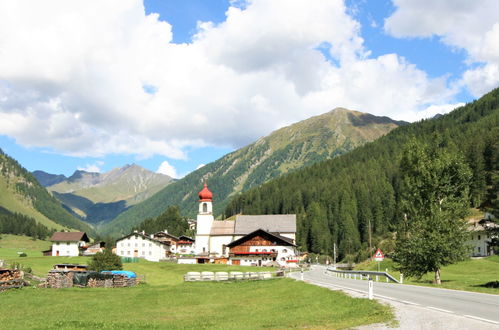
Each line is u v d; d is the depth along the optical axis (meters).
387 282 44.62
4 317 29.31
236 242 118.31
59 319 27.78
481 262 77.62
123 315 29.67
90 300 39.78
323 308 25.88
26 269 70.50
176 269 92.69
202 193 135.50
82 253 158.50
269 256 115.19
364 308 23.11
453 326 16.70
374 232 174.38
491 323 16.89
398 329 17.08
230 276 56.72
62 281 51.59
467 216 46.25
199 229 134.12
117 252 149.12
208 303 35.97
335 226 172.88
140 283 60.81
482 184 133.75
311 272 75.62
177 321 25.62
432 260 44.31
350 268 98.06
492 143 138.38
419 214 47.62
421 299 25.62
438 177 47.44
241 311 29.06
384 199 177.12
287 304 30.11
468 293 29.88
